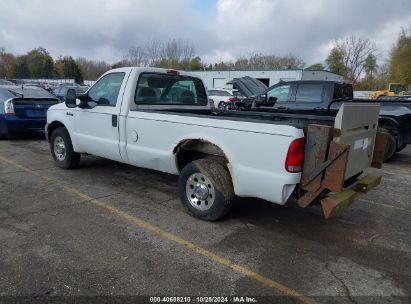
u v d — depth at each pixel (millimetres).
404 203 5492
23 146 9109
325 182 3510
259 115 5809
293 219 4652
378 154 4453
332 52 66125
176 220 4465
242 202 5195
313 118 5156
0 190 5387
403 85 48062
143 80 5316
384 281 3285
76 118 6059
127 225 4266
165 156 4719
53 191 5414
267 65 69688
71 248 3658
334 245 3969
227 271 3357
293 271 3400
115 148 5395
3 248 3609
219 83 40688
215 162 4359
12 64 84562
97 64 80500
